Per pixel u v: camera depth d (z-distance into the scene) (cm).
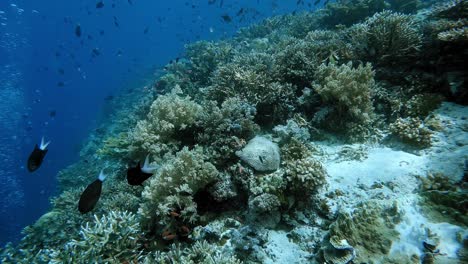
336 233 112
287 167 143
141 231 146
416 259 100
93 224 199
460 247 98
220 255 118
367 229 112
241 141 169
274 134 188
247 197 148
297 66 215
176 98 207
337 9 337
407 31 193
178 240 142
